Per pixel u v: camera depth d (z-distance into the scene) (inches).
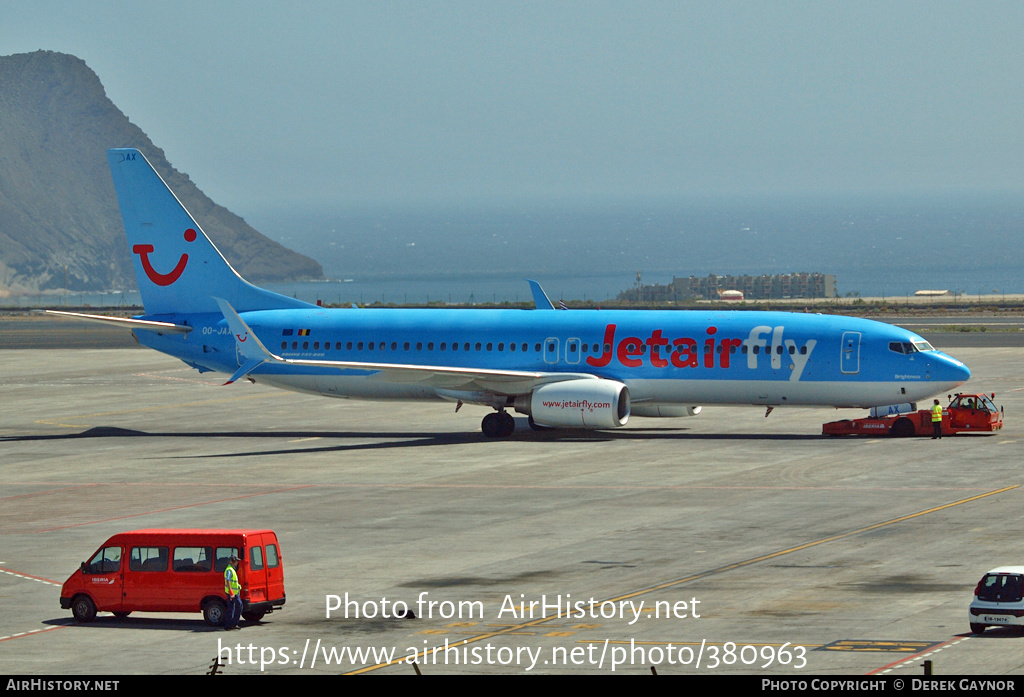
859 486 4714.6
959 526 3954.2
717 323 6230.3
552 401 6146.7
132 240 7057.1
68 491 5032.0
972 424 6087.6
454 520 4254.4
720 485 4803.2
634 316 6412.4
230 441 6476.4
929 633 2807.6
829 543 3757.4
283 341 6801.2
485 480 5059.1
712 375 6141.7
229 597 2997.0
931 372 5885.8
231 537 3073.3
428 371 6240.2
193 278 7017.7
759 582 3307.1
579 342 6368.1
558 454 5723.4
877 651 2679.6
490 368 6491.1
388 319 6747.1
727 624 2925.7
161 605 3070.9
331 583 3425.2
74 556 3846.0
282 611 3159.5
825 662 2610.7
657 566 3516.2
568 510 4377.5
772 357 6063.0
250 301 6988.2
